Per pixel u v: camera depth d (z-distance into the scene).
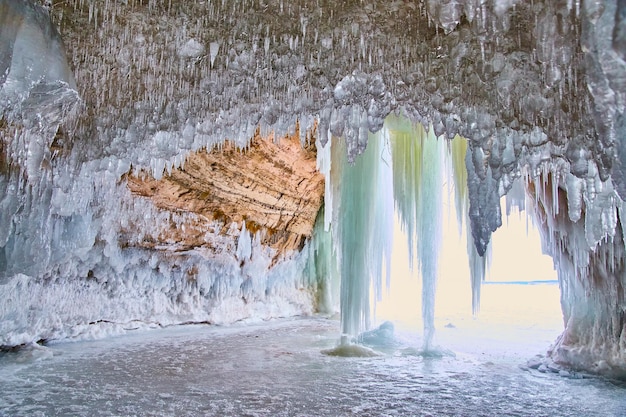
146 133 6.31
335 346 9.02
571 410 4.96
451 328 13.75
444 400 5.33
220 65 4.84
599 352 6.70
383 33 4.05
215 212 11.89
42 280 8.38
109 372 6.41
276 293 15.43
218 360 7.59
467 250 8.88
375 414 4.76
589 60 2.72
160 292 11.33
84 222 8.17
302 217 15.45
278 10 3.85
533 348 9.63
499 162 4.89
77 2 3.85
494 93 4.35
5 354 7.29
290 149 12.15
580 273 7.16
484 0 2.71
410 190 9.46
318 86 5.17
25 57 3.56
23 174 6.23
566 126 4.16
